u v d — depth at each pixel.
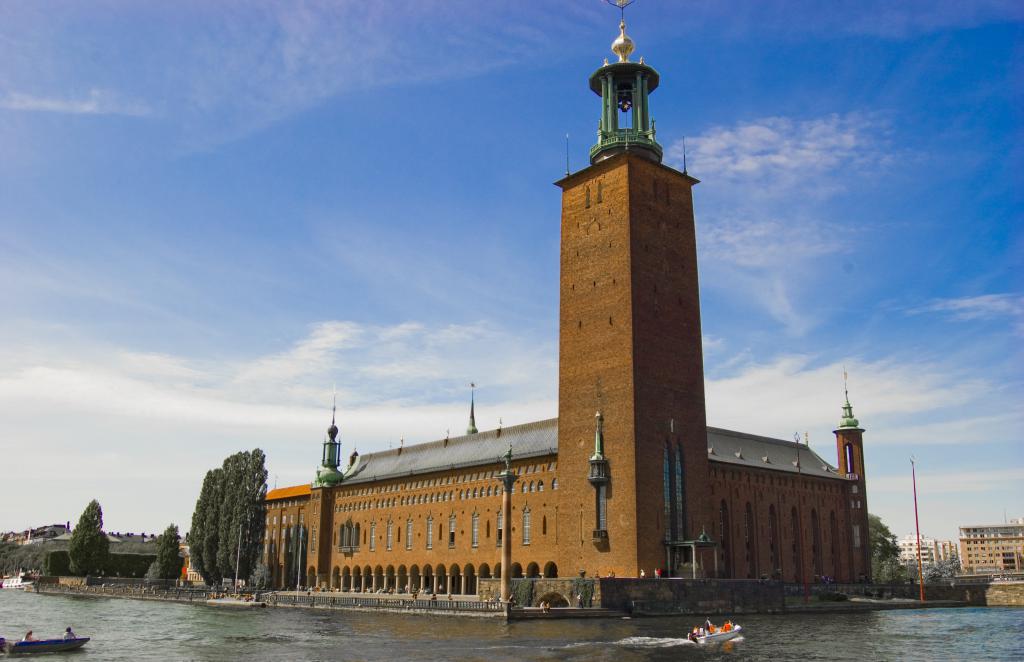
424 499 129.25
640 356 93.50
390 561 134.50
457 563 119.31
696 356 100.88
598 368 96.25
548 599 82.31
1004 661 52.56
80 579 168.88
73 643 58.81
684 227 103.94
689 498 95.12
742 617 85.06
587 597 78.94
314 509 154.75
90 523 174.25
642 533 88.50
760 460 129.12
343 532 148.38
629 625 70.44
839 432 146.25
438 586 124.31
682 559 91.44
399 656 51.97
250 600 116.56
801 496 132.88
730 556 116.31
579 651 53.78
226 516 145.62
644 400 92.75
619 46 104.69
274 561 164.25
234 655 54.75
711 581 86.25
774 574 123.88
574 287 101.56
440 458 132.12
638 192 98.69
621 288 95.62
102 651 58.28
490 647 55.94
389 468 144.00
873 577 162.00
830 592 119.88
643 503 89.44
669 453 94.44
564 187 105.94
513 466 110.25
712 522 104.44
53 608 109.62
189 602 121.44
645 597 80.69
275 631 70.94
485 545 114.56
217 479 151.00
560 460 98.25
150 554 197.38
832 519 139.00
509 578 79.50
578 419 97.25
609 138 102.56
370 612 93.31
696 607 84.25
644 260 97.25
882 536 172.75
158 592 132.25
